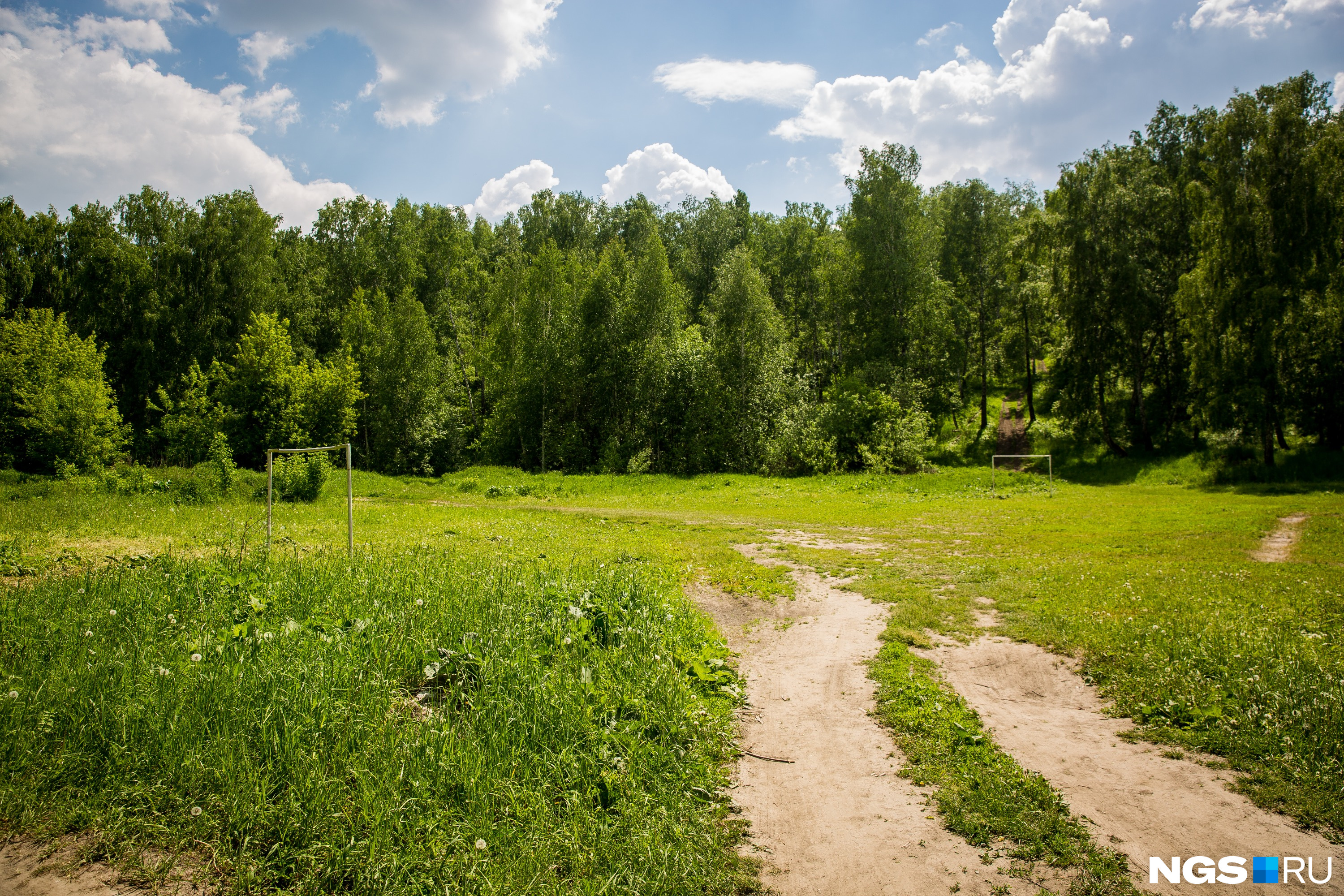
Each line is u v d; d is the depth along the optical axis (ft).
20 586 28.40
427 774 16.05
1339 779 17.12
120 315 150.41
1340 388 113.60
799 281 186.39
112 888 12.82
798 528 67.26
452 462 165.58
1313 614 30.89
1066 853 14.78
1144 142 144.36
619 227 241.55
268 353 134.31
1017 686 25.36
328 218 205.36
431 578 32.99
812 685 25.75
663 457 148.77
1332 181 108.27
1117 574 41.14
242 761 15.70
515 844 14.49
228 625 24.04
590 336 151.74
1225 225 112.57
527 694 19.66
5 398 112.88
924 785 18.20
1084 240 132.36
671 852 14.74
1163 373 142.00
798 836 16.03
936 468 127.85
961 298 174.50
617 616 28.14
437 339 186.09
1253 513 71.72
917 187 148.25
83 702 17.35
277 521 62.69
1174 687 23.17
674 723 20.22
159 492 76.89
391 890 12.89
